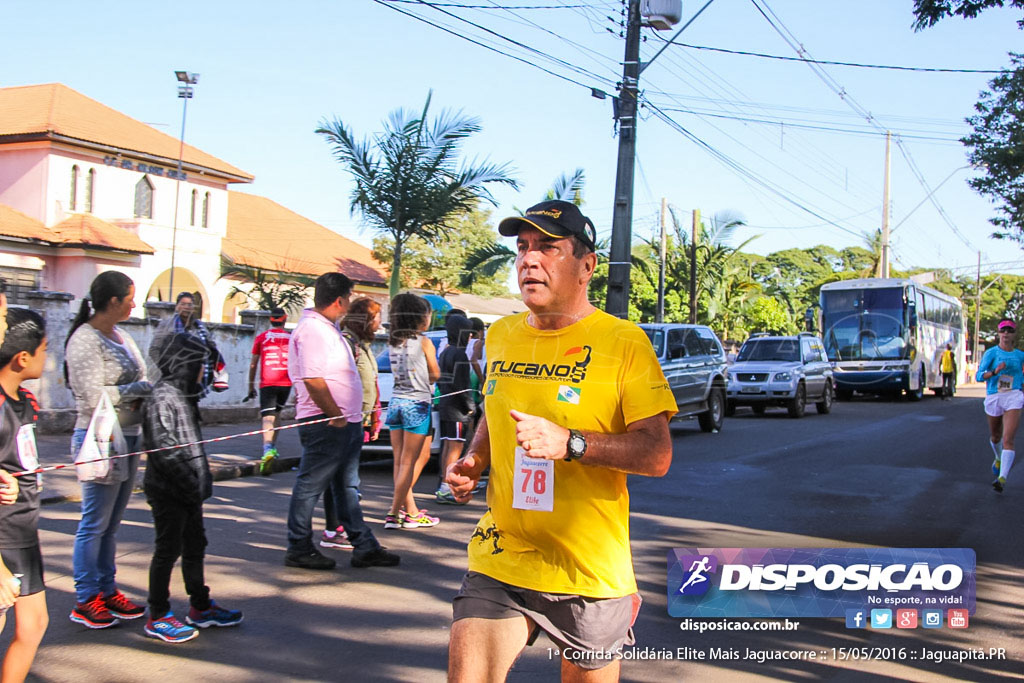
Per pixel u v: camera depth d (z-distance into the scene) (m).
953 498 9.25
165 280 28.62
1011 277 84.81
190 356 4.62
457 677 2.67
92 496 4.76
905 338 27.08
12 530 3.48
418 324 7.28
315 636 4.80
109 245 24.86
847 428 17.17
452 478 2.99
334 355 5.91
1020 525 7.93
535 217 2.78
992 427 10.09
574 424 2.73
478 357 9.35
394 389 7.37
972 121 20.67
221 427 12.31
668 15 14.70
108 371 4.60
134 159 28.34
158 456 4.55
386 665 4.42
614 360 2.73
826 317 28.03
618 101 15.55
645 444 2.62
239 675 4.25
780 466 11.49
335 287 5.92
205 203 30.92
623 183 15.39
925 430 16.77
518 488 2.71
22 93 28.86
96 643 4.61
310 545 6.12
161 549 4.66
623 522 2.76
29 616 3.57
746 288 37.38
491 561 2.77
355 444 6.16
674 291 34.69
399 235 9.72
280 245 33.38
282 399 10.08
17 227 23.83
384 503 8.53
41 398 10.77
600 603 2.68
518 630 2.74
